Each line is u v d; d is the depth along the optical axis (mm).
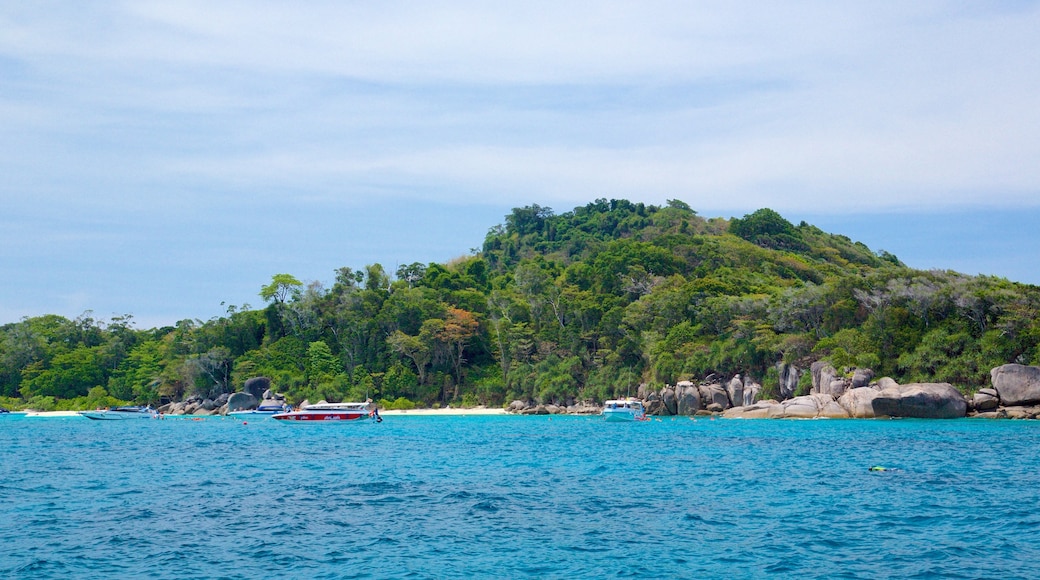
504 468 54188
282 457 63438
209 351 172000
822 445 70500
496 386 159625
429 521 34688
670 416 129375
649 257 181625
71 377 175125
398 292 179000
